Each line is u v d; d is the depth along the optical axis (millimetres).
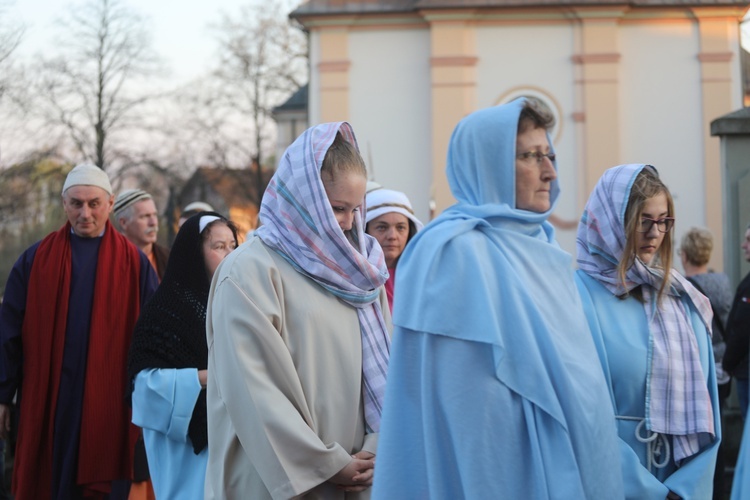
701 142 21266
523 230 2508
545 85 21281
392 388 2381
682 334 3305
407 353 2383
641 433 3211
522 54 21281
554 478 2281
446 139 21094
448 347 2316
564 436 2307
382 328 3170
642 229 3311
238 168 32656
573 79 21281
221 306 2990
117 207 6047
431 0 21047
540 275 2461
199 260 3885
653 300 3338
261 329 2930
